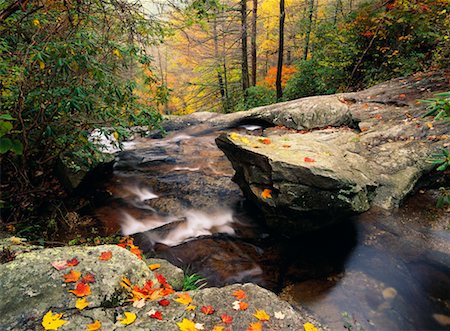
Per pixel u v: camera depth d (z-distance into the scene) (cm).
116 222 394
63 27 279
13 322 145
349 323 235
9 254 198
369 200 361
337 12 1170
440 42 689
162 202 442
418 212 356
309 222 327
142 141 712
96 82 287
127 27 282
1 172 332
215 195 453
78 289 164
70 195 426
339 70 894
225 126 774
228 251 338
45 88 267
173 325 154
